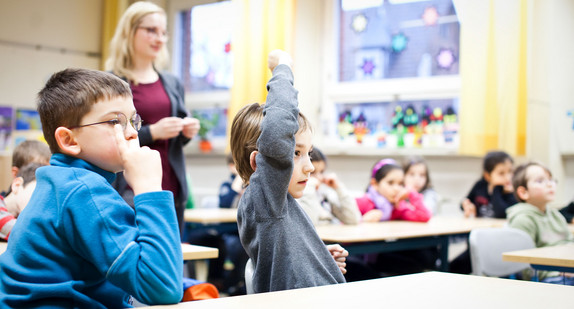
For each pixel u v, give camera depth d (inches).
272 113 47.0
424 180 143.7
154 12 86.1
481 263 85.7
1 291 37.0
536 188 105.3
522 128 144.3
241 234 50.4
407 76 173.5
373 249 94.4
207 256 60.7
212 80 202.8
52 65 197.3
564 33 148.7
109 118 40.1
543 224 104.3
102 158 40.1
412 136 167.2
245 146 53.3
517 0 143.2
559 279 91.9
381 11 177.2
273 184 47.2
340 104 182.4
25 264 36.5
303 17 181.6
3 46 190.4
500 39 145.0
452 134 161.9
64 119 39.8
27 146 82.3
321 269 48.1
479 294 36.0
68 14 200.7
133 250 35.3
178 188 85.5
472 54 146.9
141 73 87.2
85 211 36.3
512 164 137.0
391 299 34.2
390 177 129.0
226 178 193.6
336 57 182.5
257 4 172.1
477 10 146.7
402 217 127.5
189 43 207.8
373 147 170.1
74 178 37.7
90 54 203.9
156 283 34.5
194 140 199.6
